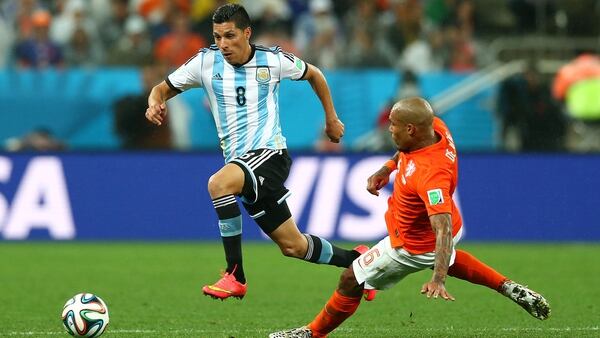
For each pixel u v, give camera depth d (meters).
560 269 38.91
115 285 34.56
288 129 49.78
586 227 48.38
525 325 25.92
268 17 54.72
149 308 29.36
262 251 45.19
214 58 24.30
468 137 51.25
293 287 34.34
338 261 25.73
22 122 49.59
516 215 48.34
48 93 49.66
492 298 31.19
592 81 51.34
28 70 49.59
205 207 48.56
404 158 21.02
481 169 48.44
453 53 54.06
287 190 24.70
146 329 25.31
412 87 50.84
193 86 24.75
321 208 47.38
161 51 52.03
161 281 35.56
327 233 47.28
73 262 40.78
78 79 49.84
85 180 48.28
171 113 49.84
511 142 51.28
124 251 44.53
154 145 49.91
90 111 49.91
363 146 50.31
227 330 25.14
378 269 21.48
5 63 52.66
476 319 27.06
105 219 48.25
